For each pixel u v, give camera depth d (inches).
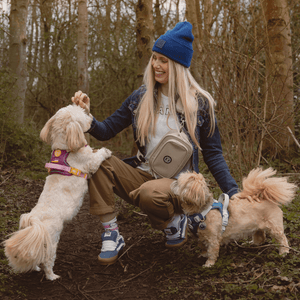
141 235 131.4
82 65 381.7
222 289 84.5
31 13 666.8
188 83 103.7
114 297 88.5
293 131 224.4
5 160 235.8
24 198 175.9
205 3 316.5
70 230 140.6
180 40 99.5
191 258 106.7
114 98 559.5
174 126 101.5
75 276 100.2
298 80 236.4
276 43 219.9
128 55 547.5
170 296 86.7
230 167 183.9
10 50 274.1
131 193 102.8
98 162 102.1
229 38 181.5
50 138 101.6
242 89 171.5
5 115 240.8
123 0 546.3
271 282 86.0
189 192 90.1
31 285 94.3
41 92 546.3
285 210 131.3
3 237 120.0
